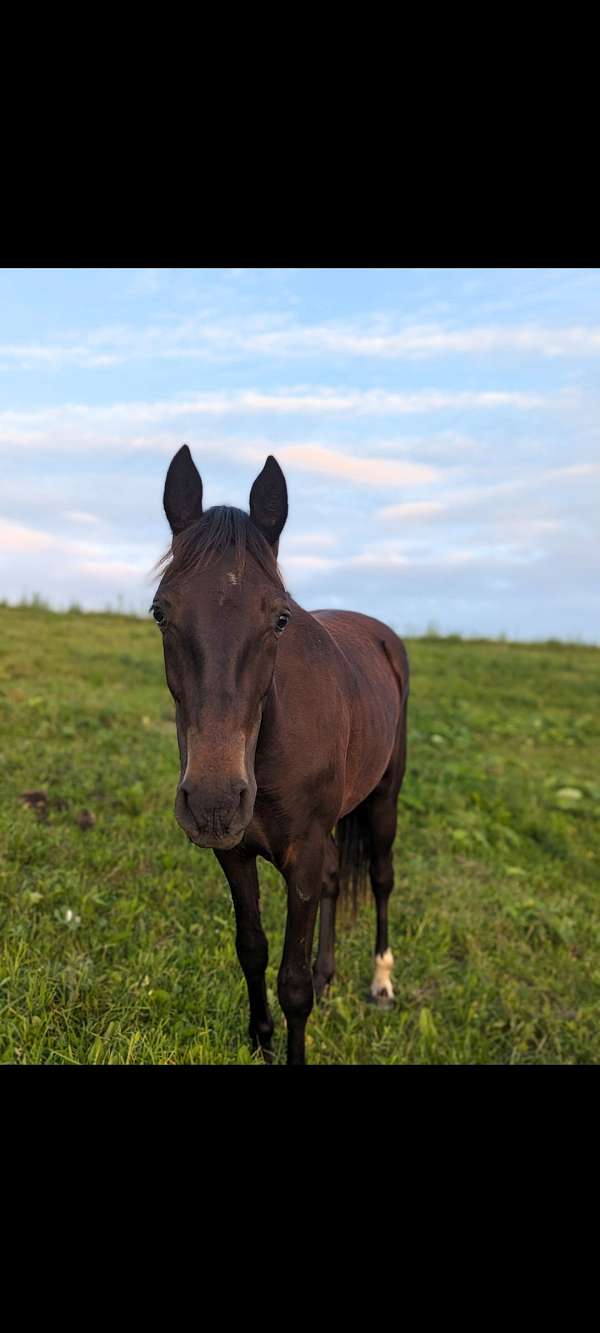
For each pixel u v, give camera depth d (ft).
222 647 7.53
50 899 13.21
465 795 24.89
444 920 16.66
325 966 13.76
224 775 7.16
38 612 48.98
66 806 17.80
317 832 9.95
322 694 10.05
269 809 9.45
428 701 37.91
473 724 34.42
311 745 9.59
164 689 31.48
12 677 29.43
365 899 14.71
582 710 40.29
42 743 21.66
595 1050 13.07
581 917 18.54
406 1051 12.03
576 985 15.38
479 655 52.16
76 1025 10.17
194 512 9.21
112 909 13.41
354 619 15.47
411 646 54.49
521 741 33.55
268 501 9.16
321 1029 12.08
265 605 7.97
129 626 47.80
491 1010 13.93
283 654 9.73
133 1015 10.40
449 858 20.42
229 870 9.94
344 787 11.00
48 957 11.41
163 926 13.34
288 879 9.91
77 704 26.18
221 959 12.66
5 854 14.60
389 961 14.08
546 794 26.66
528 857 22.06
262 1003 10.68
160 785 19.72
